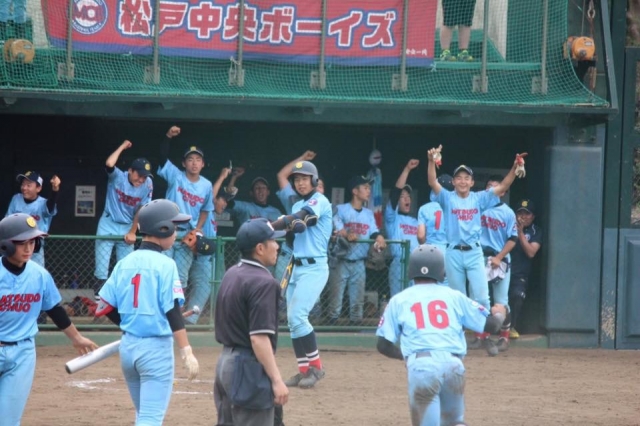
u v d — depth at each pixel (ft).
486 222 91.61
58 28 87.04
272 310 41.60
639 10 98.99
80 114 89.81
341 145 111.45
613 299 95.50
